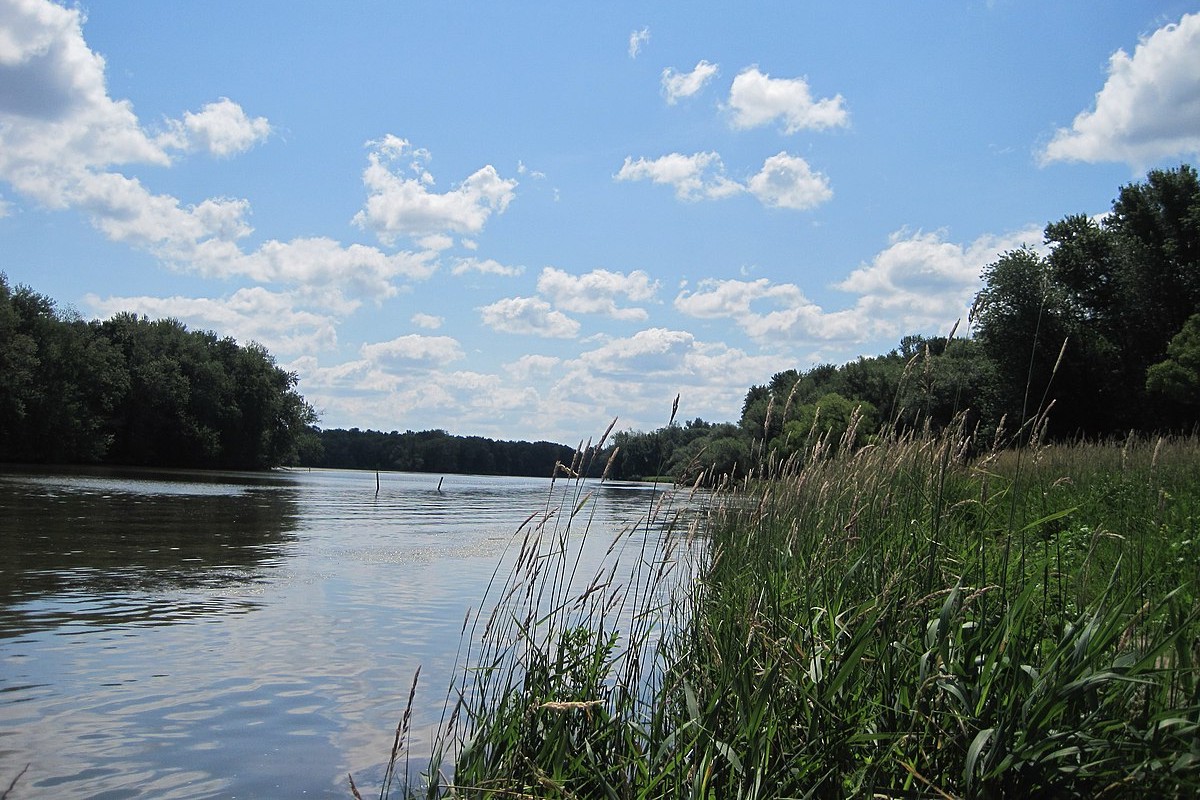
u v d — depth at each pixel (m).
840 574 5.72
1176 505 9.09
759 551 7.00
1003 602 4.30
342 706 7.49
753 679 4.52
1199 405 38.47
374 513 35.94
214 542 21.03
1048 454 12.37
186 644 9.89
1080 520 8.80
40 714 7.14
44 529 21.84
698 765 3.98
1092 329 44.56
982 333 40.97
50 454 64.75
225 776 5.83
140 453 75.88
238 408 82.88
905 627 4.57
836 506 7.04
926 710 3.86
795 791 3.82
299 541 22.36
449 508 42.12
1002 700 3.72
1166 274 45.22
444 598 13.44
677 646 6.48
